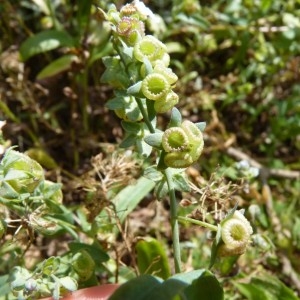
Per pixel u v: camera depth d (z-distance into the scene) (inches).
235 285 2.7
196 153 1.9
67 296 2.1
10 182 2.0
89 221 2.4
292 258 3.1
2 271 2.6
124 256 2.8
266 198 3.1
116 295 1.8
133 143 2.1
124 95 2.1
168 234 3.1
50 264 2.1
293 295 2.6
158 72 2.0
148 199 3.2
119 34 2.1
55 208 2.2
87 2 3.2
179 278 1.9
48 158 3.1
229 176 3.2
